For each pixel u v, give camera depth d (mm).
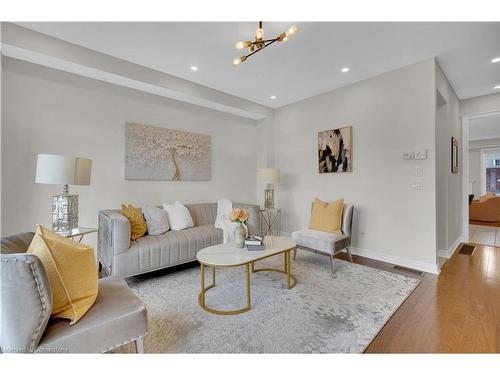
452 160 3668
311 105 4227
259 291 2354
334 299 2191
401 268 3006
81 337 1109
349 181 3686
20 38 2285
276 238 2760
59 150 2805
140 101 3443
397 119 3170
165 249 2729
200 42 2568
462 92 3869
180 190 3904
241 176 4797
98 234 2947
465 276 2740
